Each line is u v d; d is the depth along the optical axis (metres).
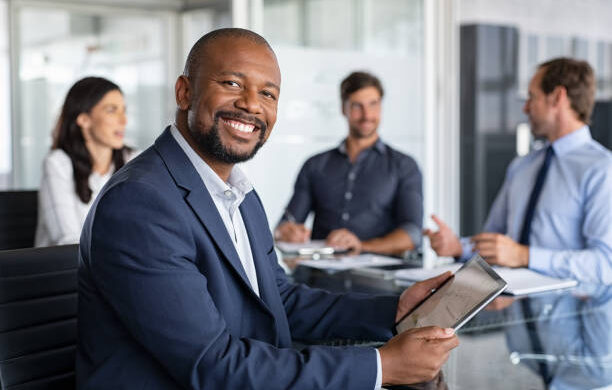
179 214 1.28
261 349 1.25
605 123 6.27
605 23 7.04
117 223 1.24
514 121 5.73
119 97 3.12
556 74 2.78
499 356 1.38
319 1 4.62
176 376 1.22
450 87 5.14
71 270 1.54
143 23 6.06
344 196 3.59
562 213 2.74
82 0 5.78
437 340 1.26
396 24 4.89
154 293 1.22
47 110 5.74
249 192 1.61
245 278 1.40
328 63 4.68
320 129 4.67
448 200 5.19
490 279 1.39
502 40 5.66
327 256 2.84
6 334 1.42
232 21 4.50
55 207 3.01
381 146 3.60
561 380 1.24
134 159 1.38
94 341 1.32
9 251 1.46
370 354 1.25
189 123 1.41
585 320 1.68
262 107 1.40
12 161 5.62
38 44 5.66
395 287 2.17
